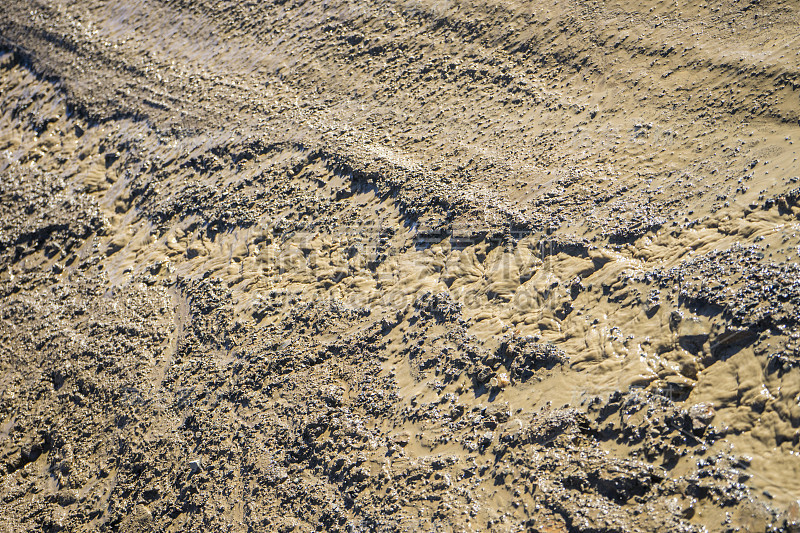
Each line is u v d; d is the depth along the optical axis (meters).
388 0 10.29
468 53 9.00
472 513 4.81
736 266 5.12
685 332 4.99
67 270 9.45
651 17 7.93
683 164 6.34
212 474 6.05
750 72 6.69
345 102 9.29
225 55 11.11
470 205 7.02
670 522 4.19
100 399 7.45
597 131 7.20
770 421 4.30
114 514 6.30
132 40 12.34
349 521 5.17
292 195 8.32
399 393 5.87
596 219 6.27
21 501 7.01
